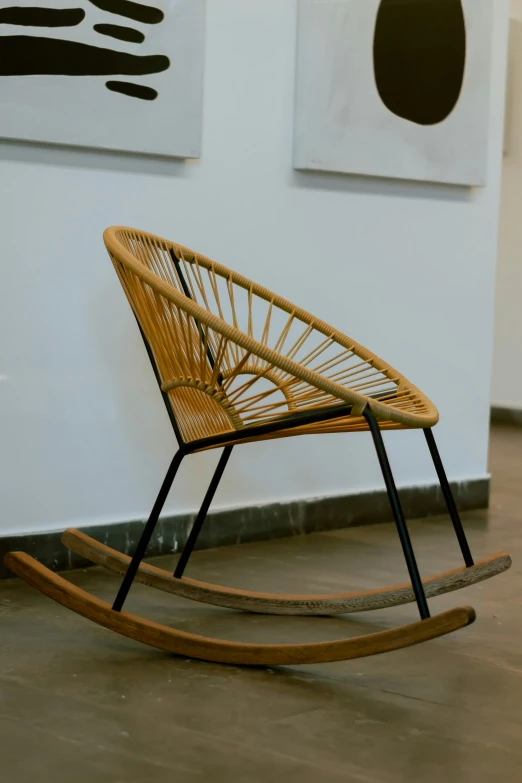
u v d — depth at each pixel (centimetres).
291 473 307
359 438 323
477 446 356
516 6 564
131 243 211
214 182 282
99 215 259
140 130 259
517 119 568
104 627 209
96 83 250
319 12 294
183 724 159
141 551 197
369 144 309
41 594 236
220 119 281
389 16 308
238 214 288
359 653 177
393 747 151
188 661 191
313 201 305
